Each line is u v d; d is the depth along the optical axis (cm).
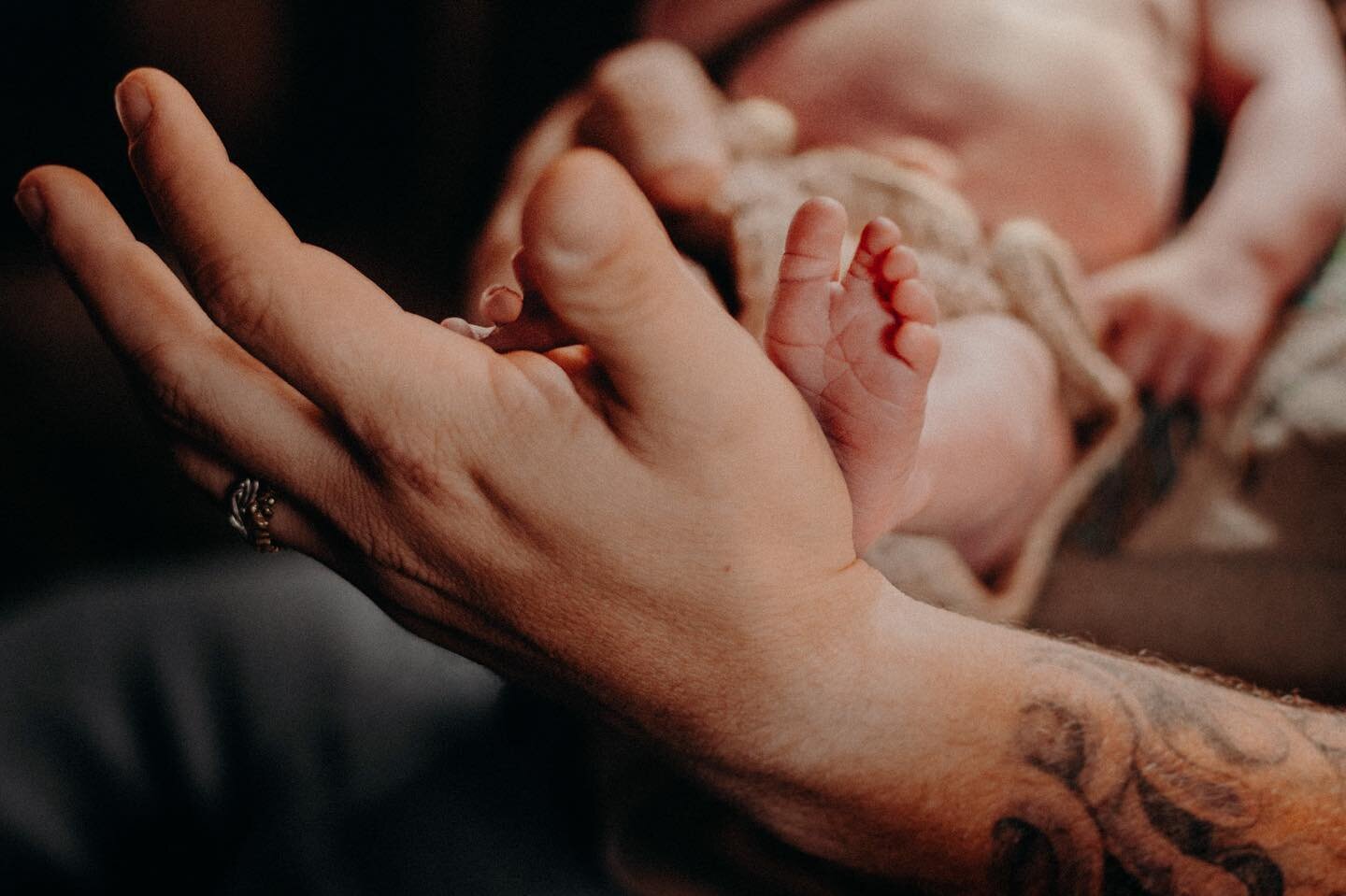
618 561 38
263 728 74
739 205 85
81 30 170
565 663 43
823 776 43
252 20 180
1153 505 101
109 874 67
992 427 76
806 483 37
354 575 47
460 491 38
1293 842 44
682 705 42
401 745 74
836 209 41
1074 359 90
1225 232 102
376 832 68
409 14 181
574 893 65
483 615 43
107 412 132
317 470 42
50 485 128
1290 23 114
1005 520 86
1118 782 44
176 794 71
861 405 45
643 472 36
